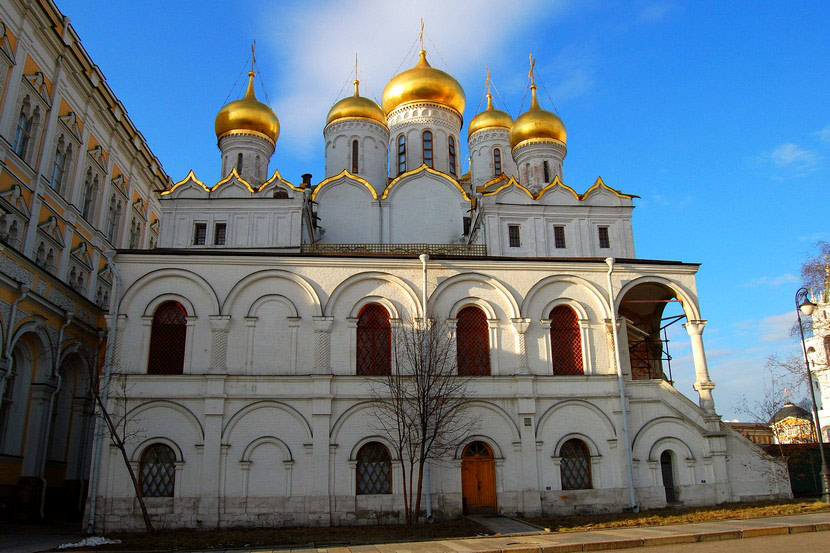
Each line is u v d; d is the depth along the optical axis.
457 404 25.88
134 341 26.03
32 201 31.95
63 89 35.56
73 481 31.33
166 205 35.81
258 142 41.50
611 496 26.47
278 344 26.58
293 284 27.27
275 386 25.97
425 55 50.50
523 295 28.31
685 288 29.38
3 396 26.19
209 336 26.31
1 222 29.39
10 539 22.22
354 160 44.81
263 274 27.08
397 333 27.19
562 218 35.47
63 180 36.12
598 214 35.72
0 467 26.02
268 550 19.14
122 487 24.41
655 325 34.25
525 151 40.56
